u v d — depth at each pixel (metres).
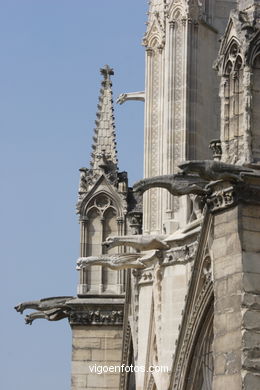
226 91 65.81
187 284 79.31
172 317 80.38
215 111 84.56
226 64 66.00
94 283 103.31
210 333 73.62
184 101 83.56
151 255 82.69
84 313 102.75
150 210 85.81
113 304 102.31
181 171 63.69
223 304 62.66
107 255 87.25
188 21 84.19
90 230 103.94
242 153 64.06
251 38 64.56
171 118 83.81
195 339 74.25
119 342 102.50
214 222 63.91
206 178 62.41
